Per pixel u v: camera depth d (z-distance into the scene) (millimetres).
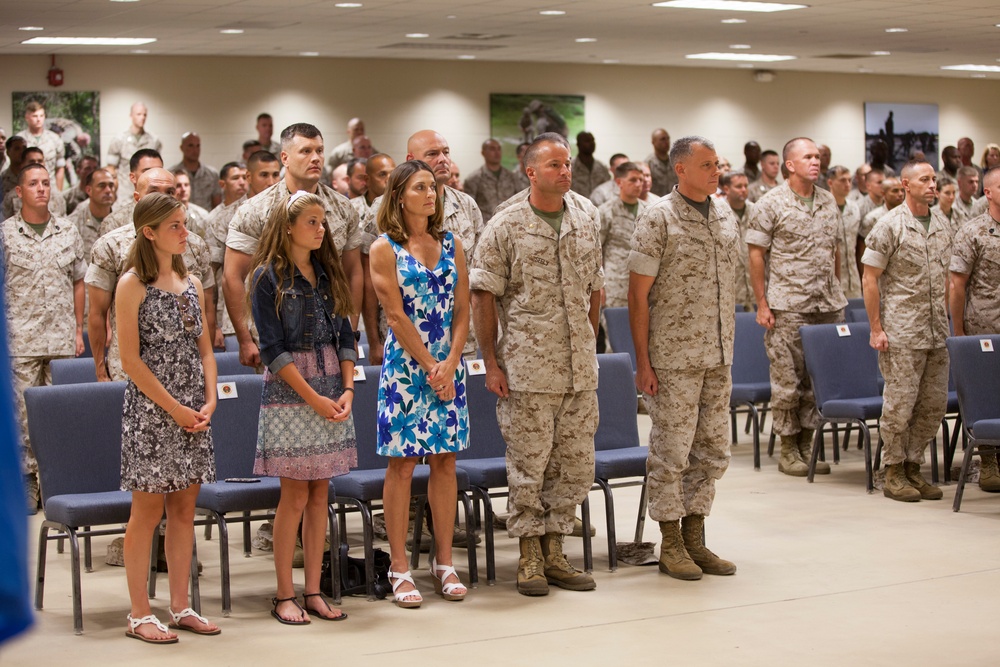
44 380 6410
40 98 14188
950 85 19203
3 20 10953
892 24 12367
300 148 4691
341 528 4711
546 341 4328
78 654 3729
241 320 4797
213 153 14977
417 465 4762
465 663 3588
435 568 4441
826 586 4453
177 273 3936
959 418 6730
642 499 5039
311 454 4012
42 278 6281
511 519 4445
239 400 4758
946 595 4305
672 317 4562
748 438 8273
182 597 3982
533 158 4324
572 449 4465
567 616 4109
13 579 491
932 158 19125
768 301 6973
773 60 16188
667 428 4598
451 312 4312
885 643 3740
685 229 4535
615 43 13930
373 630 3971
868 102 18562
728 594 4367
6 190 8891
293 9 10656
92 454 4371
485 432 5066
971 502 6059
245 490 4219
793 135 18109
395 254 4199
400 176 4207
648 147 17125
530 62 16344
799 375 6918
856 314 8172
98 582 4703
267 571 4863
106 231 6586
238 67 15000
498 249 4363
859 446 7781
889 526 5496
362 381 4680
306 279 4066
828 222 6941
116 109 14484
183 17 11016
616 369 5316
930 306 6090
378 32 12586
